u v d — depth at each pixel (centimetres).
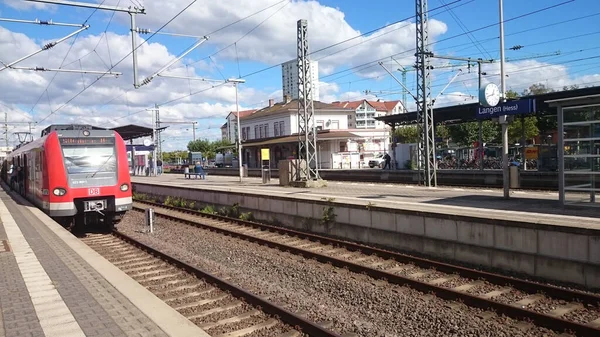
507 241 1025
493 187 2405
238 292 855
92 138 1598
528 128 4372
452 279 971
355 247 1288
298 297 865
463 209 1273
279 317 737
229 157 7219
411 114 3588
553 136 3722
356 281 970
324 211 1565
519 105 1509
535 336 662
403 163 4234
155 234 1656
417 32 2466
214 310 792
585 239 889
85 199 1560
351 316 762
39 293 711
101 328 558
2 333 546
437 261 1153
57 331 550
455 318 736
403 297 852
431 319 739
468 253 1109
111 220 1675
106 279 791
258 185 2947
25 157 2142
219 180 3831
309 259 1182
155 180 4012
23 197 2317
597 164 1213
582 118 1236
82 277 805
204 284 954
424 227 1217
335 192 2169
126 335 534
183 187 2645
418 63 2503
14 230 1323
